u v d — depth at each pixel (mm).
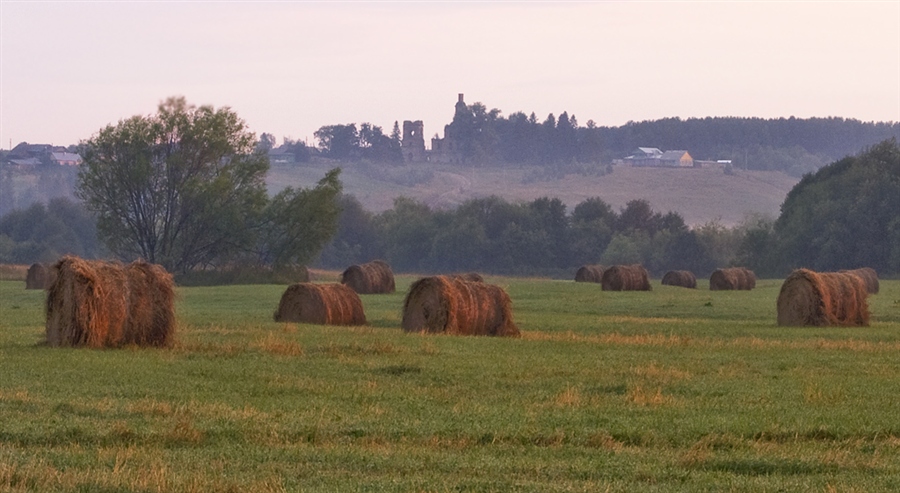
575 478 45938
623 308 190500
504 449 51688
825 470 48156
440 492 42219
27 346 99625
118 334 99188
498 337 117625
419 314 127125
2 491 41250
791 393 70312
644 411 62219
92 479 43062
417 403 64125
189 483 42625
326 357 89562
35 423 54875
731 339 117750
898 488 44688
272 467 46469
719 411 62531
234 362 84500
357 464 47375
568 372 80438
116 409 59344
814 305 146500
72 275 98000
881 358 95812
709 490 43844
